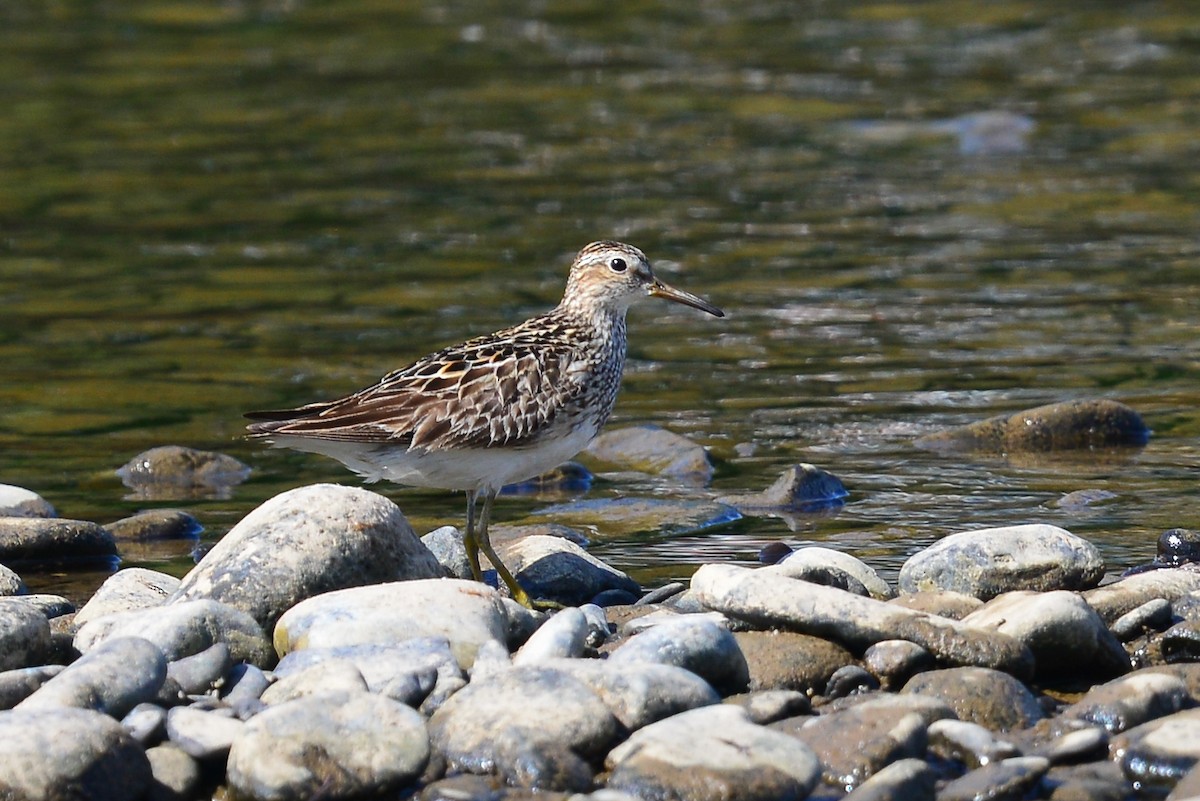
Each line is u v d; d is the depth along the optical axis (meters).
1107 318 19.91
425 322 20.09
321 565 10.54
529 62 35.06
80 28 37.78
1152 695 9.01
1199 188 25.86
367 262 22.81
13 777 8.09
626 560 12.68
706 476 14.98
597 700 8.78
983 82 32.81
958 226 24.19
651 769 8.23
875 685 9.53
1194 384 17.42
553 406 11.90
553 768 8.39
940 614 10.16
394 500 14.69
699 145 29.02
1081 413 15.74
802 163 27.88
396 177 27.23
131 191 26.52
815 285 21.53
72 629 10.69
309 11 39.59
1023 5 39.44
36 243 23.89
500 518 13.91
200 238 24.09
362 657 9.52
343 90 32.91
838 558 11.16
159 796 8.45
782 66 34.41
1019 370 18.06
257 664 9.91
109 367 18.70
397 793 8.49
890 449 15.64
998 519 13.48
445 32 37.72
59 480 15.27
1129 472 14.73
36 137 29.53
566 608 10.38
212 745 8.69
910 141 29.11
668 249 23.19
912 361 18.48
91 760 8.27
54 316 20.67
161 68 34.50
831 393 17.47
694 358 18.83
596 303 12.73
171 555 13.23
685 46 36.22
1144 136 28.94
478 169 27.67
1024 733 8.94
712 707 8.73
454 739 8.67
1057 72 33.47
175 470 15.36
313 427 11.45
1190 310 20.14
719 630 9.48
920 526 13.34
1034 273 21.89
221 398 17.59
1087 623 9.71
